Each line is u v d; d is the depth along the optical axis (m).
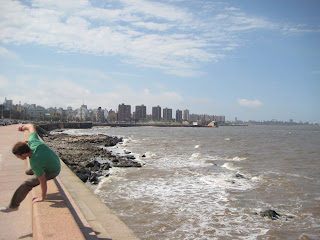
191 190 13.85
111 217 5.63
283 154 31.61
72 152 30.22
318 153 32.84
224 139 63.28
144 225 9.20
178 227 9.10
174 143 48.97
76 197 6.73
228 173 18.72
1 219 4.53
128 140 57.38
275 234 8.72
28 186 4.47
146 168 20.52
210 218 9.98
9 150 14.62
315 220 9.89
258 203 11.78
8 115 167.75
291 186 14.85
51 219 3.53
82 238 3.01
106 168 19.72
